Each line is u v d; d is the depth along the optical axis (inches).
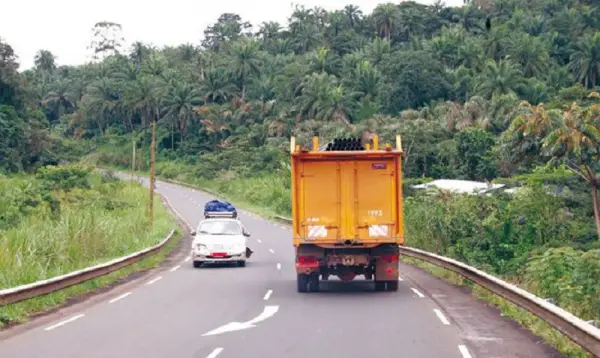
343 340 477.7
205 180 3981.3
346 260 750.5
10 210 1555.1
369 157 740.0
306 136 3464.6
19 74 3440.0
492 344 457.7
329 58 4557.1
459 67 4067.4
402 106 3912.4
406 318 578.6
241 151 4020.7
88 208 1742.1
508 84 3486.7
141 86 4847.4
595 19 4803.2
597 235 1218.0
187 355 431.2
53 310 649.6
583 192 1385.3
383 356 421.1
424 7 5634.8
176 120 4768.7
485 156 2573.8
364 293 764.6
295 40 5733.3
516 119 1240.8
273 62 5142.7
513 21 4729.3
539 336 486.9
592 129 1158.3
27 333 521.0
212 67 4940.9
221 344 467.2
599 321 527.8
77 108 5570.9
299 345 460.4
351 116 3757.4
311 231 740.7
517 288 568.7
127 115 5162.4
